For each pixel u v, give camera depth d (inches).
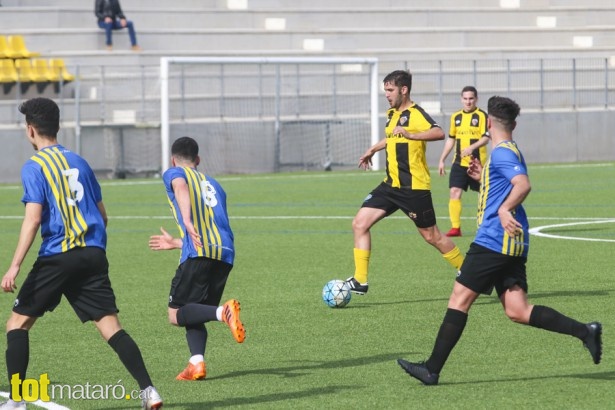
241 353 804.0
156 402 592.4
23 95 3046.3
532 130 3169.3
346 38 3540.8
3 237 1628.9
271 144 2972.4
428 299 1033.5
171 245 719.7
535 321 671.1
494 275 668.7
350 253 1381.6
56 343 849.5
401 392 669.9
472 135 1539.1
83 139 2807.6
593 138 3228.3
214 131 2918.3
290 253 1386.6
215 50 3447.3
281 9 3592.5
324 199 2144.4
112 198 2226.9
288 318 945.5
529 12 3752.5
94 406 651.5
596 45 3688.5
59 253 601.0
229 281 1163.3
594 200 2048.5
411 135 996.6
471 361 756.0
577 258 1296.8
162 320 943.0
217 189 732.0
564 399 642.8
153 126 2842.0
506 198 663.8
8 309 1018.1
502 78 3358.8
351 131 3036.4
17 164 2741.1
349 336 862.5
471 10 3715.6
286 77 3166.8
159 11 3516.2
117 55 3267.7
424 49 3506.4
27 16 3378.4
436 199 2164.1
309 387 689.6
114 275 1219.9
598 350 657.6
